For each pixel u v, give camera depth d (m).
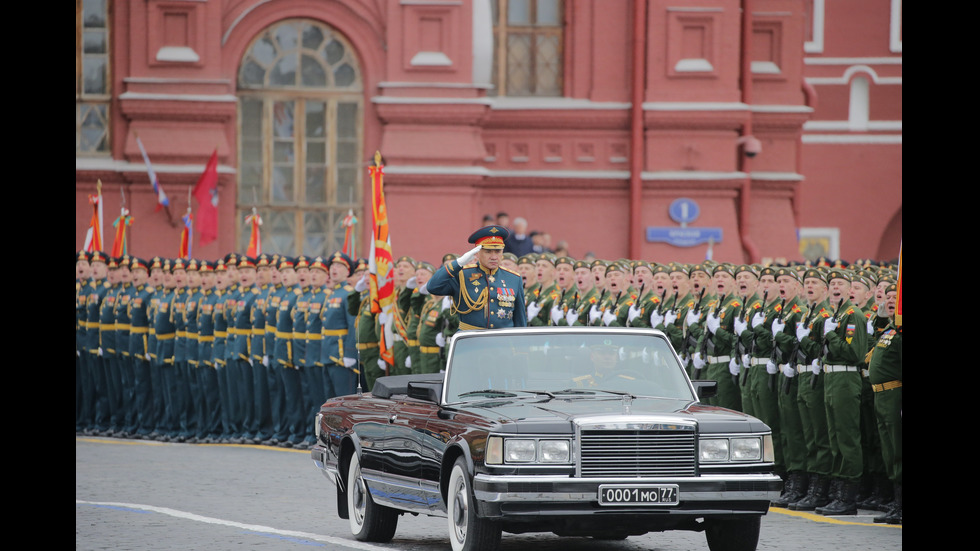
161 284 79.56
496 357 38.78
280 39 102.44
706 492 33.91
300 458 65.31
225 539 41.25
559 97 106.50
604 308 58.72
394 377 41.94
